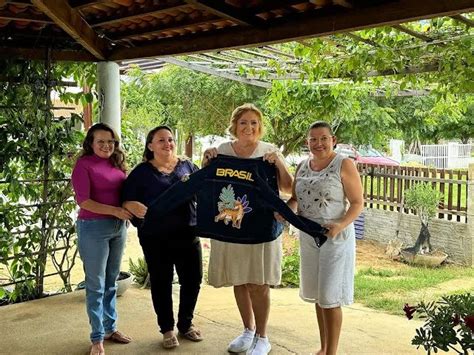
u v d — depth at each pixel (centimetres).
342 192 299
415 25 470
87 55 489
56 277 595
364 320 434
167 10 370
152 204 323
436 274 660
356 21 324
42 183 482
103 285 341
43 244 482
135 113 1119
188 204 345
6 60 458
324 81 689
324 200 296
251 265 325
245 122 321
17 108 463
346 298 303
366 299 532
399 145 1577
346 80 630
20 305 450
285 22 366
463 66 481
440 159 1716
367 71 557
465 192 735
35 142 470
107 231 333
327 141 299
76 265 659
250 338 351
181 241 347
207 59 674
